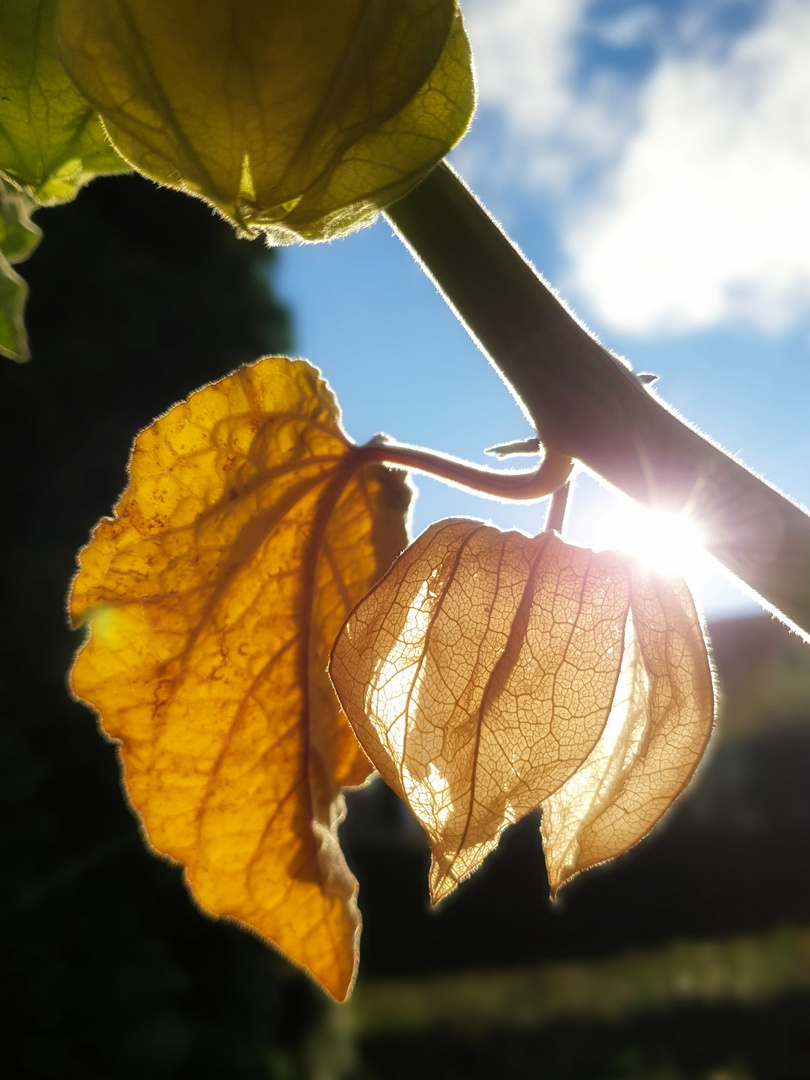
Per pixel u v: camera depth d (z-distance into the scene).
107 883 0.70
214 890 0.12
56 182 0.11
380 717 0.10
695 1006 1.40
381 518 0.12
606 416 0.09
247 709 0.12
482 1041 1.37
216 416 0.12
